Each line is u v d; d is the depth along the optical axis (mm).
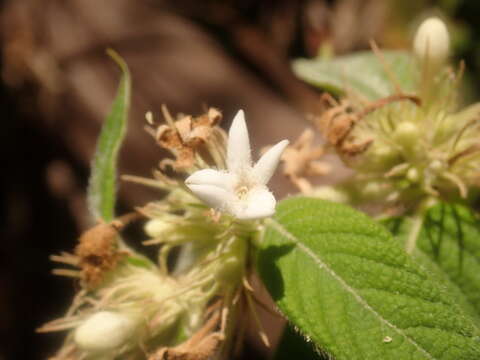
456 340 52
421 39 74
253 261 63
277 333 121
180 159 61
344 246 57
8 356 152
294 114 151
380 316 53
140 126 146
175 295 62
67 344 67
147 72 154
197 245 67
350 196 77
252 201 55
